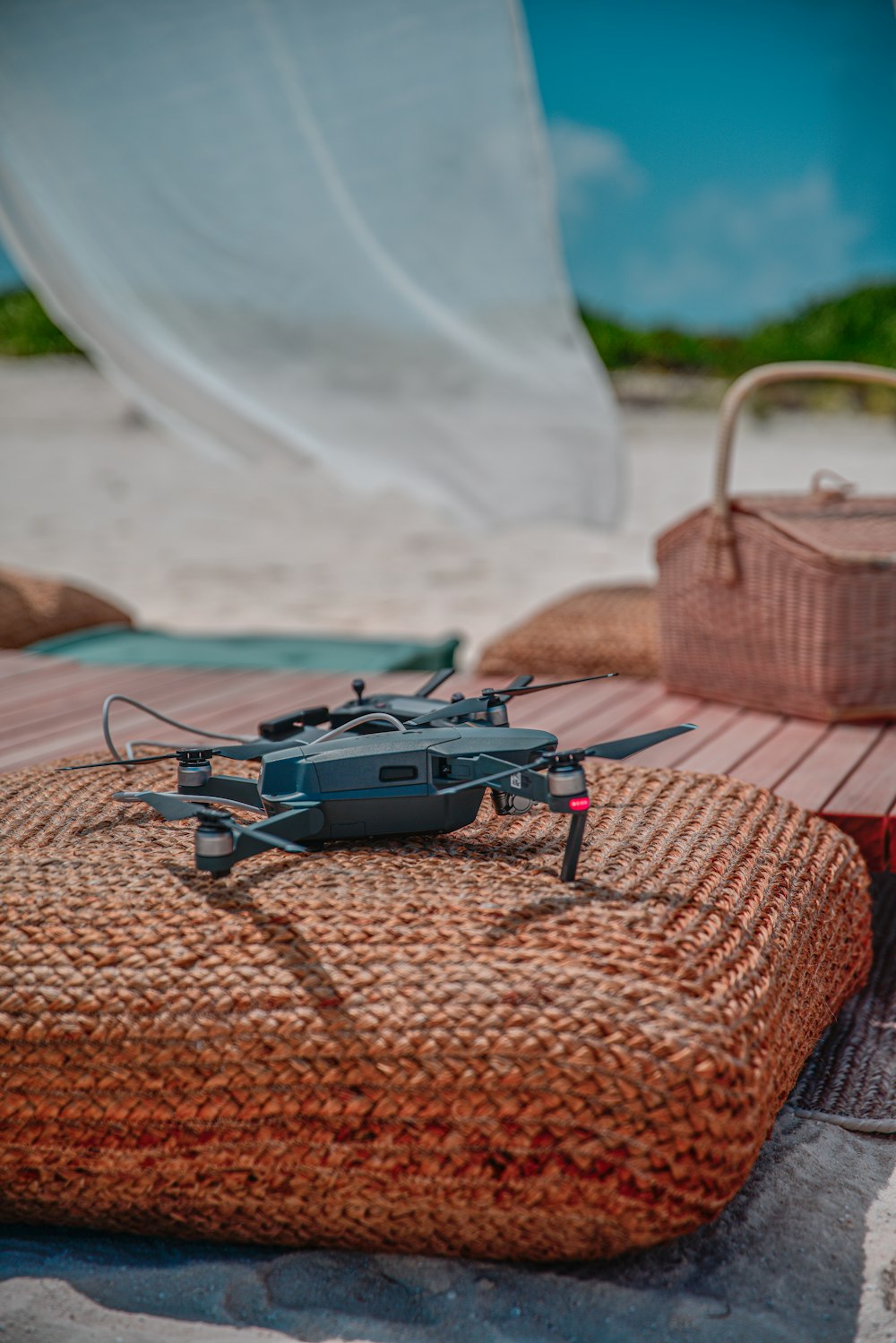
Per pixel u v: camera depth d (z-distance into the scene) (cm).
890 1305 124
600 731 211
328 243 323
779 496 250
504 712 149
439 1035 122
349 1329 123
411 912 131
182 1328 123
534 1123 120
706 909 134
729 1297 125
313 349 339
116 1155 126
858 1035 163
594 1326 122
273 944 128
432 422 345
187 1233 130
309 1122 123
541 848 143
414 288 329
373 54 297
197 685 262
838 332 1983
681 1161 120
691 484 1053
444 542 763
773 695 220
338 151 310
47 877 139
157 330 339
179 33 296
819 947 148
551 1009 122
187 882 137
